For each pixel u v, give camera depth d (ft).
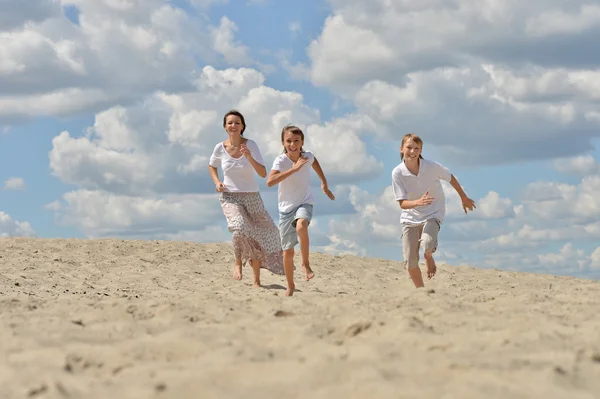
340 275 34.73
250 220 27.22
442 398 8.72
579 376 9.99
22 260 34.55
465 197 23.09
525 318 14.89
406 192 22.68
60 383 10.08
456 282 32.22
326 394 9.05
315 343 12.71
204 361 11.34
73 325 14.92
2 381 10.34
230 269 35.70
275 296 20.45
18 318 15.81
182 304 17.60
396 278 34.32
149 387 9.67
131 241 42.16
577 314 15.67
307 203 24.13
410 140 22.17
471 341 12.44
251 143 26.14
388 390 9.01
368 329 13.87
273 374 10.14
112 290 27.63
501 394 8.91
